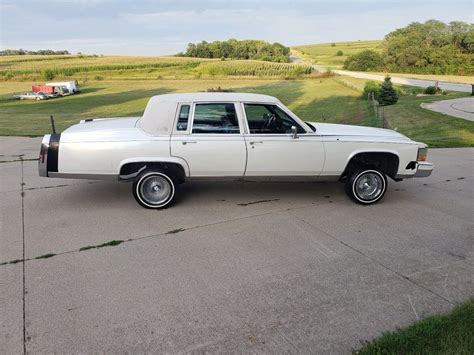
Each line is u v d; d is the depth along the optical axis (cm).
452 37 7812
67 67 8475
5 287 340
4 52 11800
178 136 505
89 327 288
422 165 556
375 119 2225
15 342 272
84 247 418
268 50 11044
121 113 3622
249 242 432
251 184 653
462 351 254
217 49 11075
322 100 4234
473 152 945
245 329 287
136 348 267
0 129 1805
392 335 272
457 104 2577
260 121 530
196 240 437
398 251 411
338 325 291
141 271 368
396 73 8281
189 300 321
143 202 527
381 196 554
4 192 609
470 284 348
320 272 368
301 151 525
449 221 494
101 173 507
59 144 497
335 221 494
